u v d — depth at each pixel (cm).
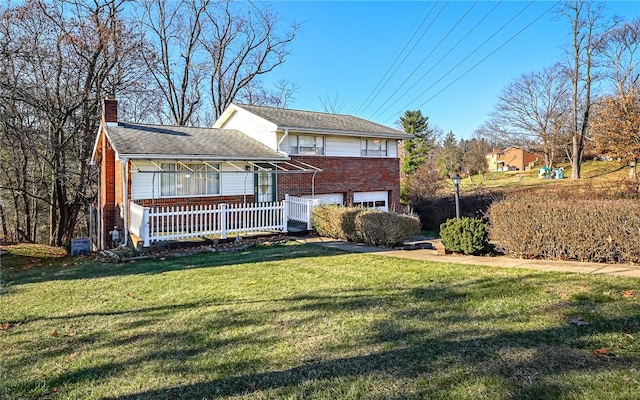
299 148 1795
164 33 2845
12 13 1683
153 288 666
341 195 1930
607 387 275
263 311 500
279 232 1369
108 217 1597
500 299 488
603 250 705
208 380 323
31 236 2388
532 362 318
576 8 3070
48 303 600
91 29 1931
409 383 299
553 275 594
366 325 427
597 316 404
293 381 313
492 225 891
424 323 423
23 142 1820
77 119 2006
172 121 2989
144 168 1432
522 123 3759
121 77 2109
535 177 3912
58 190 2059
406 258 852
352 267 767
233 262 890
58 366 364
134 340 423
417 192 2514
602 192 1614
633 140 2109
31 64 1795
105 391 313
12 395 311
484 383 292
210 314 499
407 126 4231
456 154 4450
